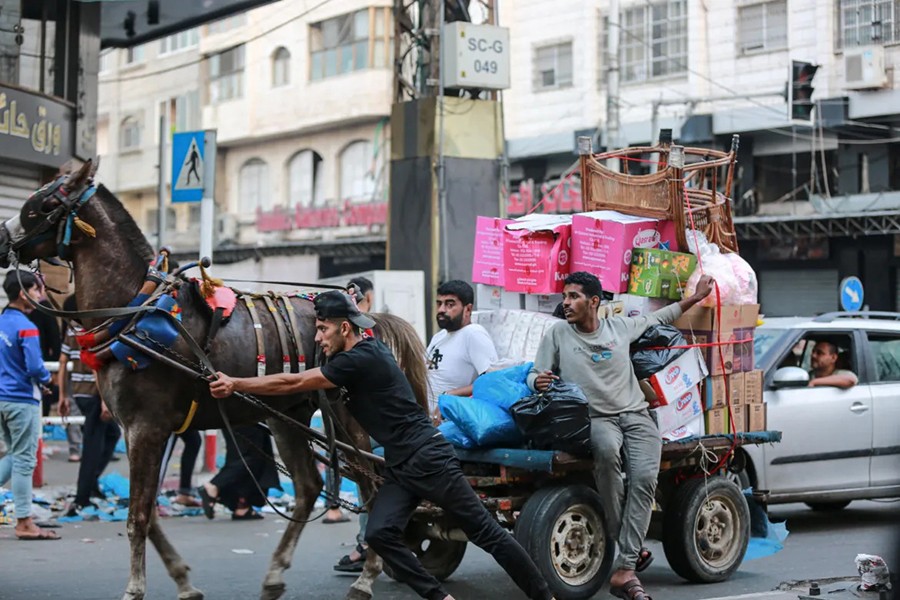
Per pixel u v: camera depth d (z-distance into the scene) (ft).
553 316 26.25
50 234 22.66
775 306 90.02
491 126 49.65
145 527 21.68
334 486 22.85
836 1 82.48
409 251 49.29
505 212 49.90
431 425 20.33
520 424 22.68
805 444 32.96
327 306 20.31
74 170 23.44
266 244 122.72
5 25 51.31
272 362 23.40
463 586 26.30
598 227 25.76
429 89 49.52
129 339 21.54
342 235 114.52
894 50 80.33
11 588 25.08
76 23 54.44
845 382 33.96
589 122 94.48
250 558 29.53
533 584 20.17
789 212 85.51
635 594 22.56
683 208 25.57
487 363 25.77
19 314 30.40
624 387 23.45
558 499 22.93
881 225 80.12
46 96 51.26
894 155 81.82
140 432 21.83
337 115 115.44
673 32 90.22
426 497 19.94
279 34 121.60
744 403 26.84
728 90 82.99
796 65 63.46
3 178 49.75
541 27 97.91
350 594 22.91
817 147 84.64
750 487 31.96
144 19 62.44
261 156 126.62
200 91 131.13
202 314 22.77
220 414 22.77
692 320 25.72
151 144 138.62
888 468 34.42
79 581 25.94
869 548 30.99
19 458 30.91
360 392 20.24
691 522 25.36
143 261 22.82
